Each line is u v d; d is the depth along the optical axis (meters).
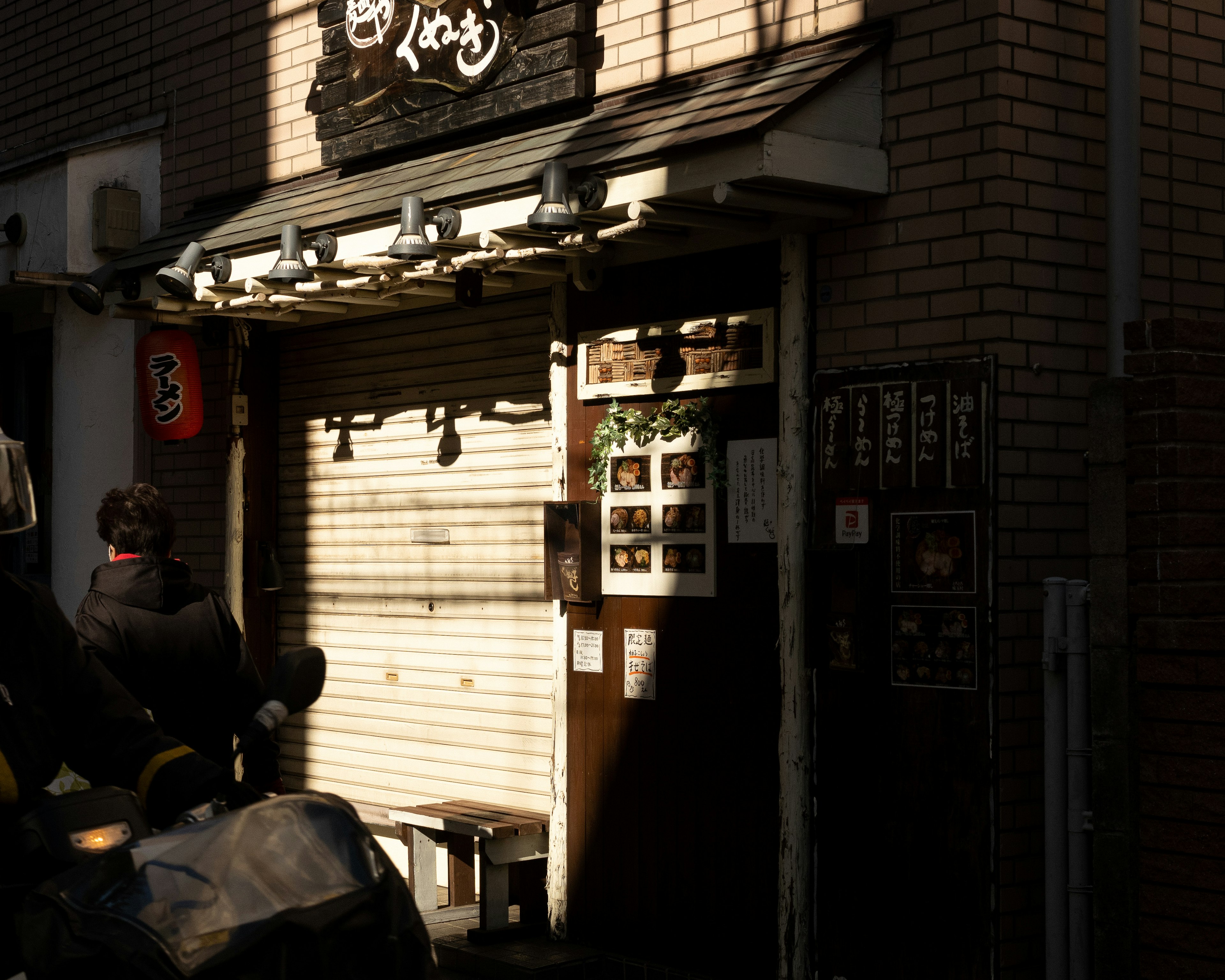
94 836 2.60
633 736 6.29
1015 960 4.94
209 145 8.96
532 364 7.11
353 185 7.23
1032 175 5.12
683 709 6.07
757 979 5.74
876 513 5.27
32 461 10.84
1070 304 5.24
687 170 5.04
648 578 6.22
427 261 6.32
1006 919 4.91
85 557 9.88
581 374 6.54
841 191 5.22
